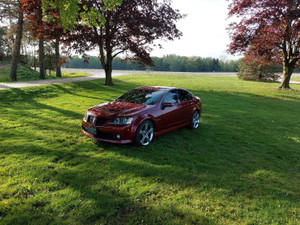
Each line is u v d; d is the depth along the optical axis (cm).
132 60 2062
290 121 882
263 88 2194
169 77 3544
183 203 285
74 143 496
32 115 745
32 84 1498
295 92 1936
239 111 1061
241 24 1912
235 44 1869
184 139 569
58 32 1545
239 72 4012
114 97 1266
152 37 1756
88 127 489
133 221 247
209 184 337
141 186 321
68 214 250
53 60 3388
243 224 252
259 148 535
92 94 1355
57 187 308
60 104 986
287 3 1623
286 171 409
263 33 1797
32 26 1619
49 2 648
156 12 1772
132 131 464
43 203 269
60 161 396
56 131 579
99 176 344
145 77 3369
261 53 1831
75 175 345
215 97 1571
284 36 1741
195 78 3584
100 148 469
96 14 686
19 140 492
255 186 342
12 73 1928
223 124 774
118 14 1580
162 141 539
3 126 592
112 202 277
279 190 333
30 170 351
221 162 431
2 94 1059
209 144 537
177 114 590
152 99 557
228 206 285
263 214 272
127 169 374
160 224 245
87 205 268
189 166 399
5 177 324
